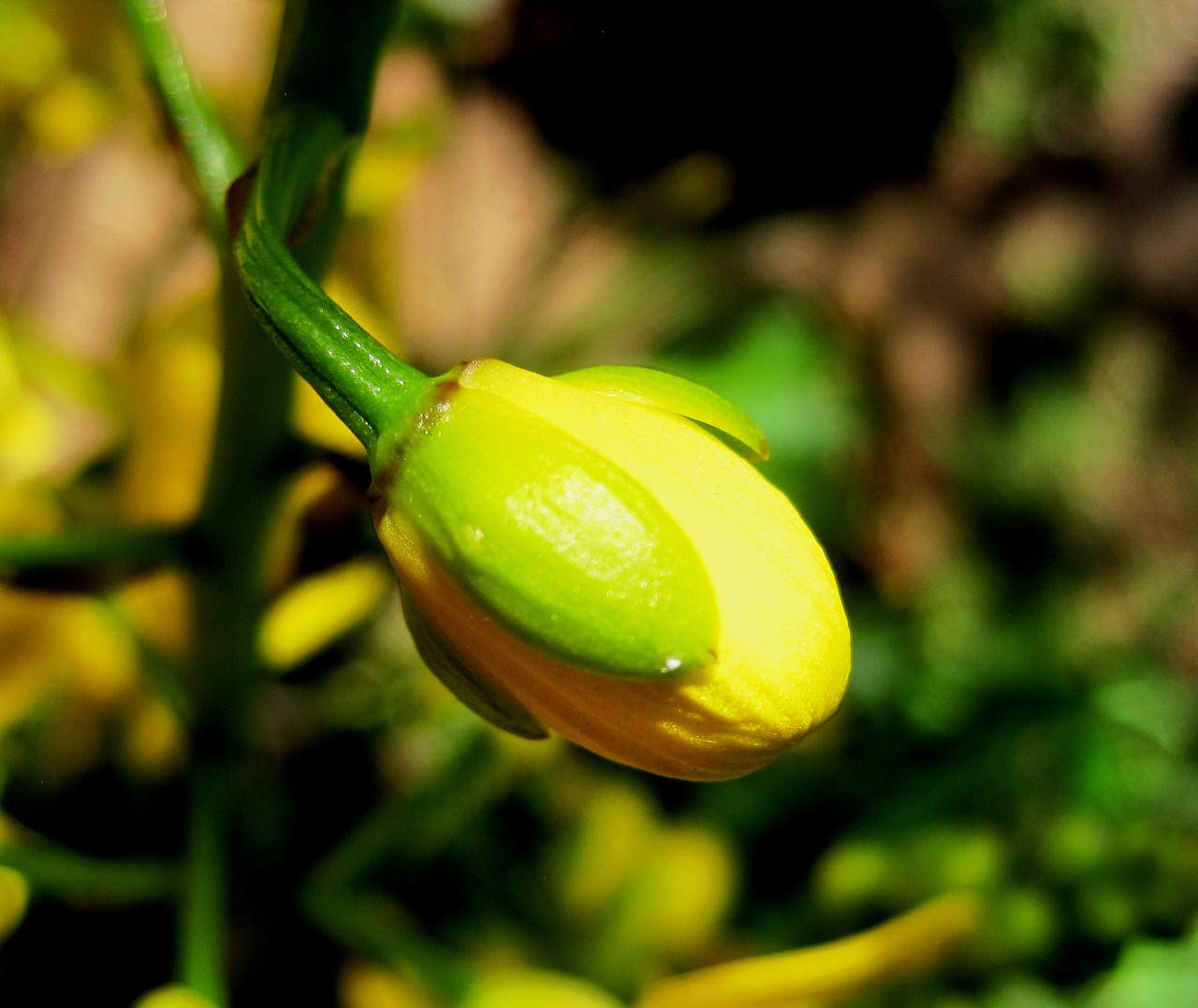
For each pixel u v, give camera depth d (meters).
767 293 0.27
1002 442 0.38
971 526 0.37
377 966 0.14
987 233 0.40
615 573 0.09
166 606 0.13
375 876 0.15
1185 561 0.38
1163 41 0.41
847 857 0.13
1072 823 0.13
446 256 0.27
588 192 0.26
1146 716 0.21
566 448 0.09
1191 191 0.41
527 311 0.23
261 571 0.11
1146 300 0.40
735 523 0.09
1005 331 0.39
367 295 0.13
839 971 0.11
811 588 0.09
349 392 0.09
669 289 0.23
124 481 0.13
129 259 0.26
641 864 0.15
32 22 0.14
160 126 0.10
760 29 0.35
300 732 0.17
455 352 0.24
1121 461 0.39
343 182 0.10
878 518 0.36
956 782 0.16
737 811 0.17
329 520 0.12
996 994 0.12
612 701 0.09
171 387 0.13
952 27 0.37
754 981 0.11
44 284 0.26
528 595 0.09
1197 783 0.20
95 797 0.13
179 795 0.13
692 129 0.35
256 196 0.09
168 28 0.10
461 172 0.28
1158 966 0.19
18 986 0.13
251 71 0.14
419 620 0.09
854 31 0.37
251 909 0.13
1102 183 0.41
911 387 0.38
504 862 0.15
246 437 0.11
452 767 0.13
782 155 0.38
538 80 0.33
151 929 0.13
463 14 0.19
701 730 0.09
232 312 0.10
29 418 0.14
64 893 0.13
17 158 0.22
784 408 0.23
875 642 0.20
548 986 0.12
